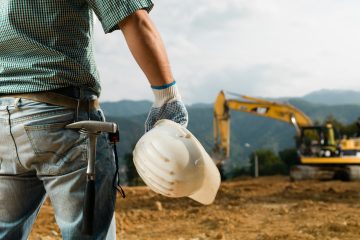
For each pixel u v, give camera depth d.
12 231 2.29
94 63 2.17
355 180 23.14
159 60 1.97
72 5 2.04
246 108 25.41
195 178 2.01
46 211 10.24
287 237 7.26
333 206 11.66
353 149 23.67
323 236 7.39
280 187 20.25
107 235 2.14
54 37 2.04
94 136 2.02
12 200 2.24
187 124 2.11
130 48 1.98
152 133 2.04
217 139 23.20
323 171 23.28
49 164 2.07
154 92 2.04
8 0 2.02
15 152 2.09
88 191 2.01
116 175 2.15
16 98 2.05
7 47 2.06
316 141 24.03
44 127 2.03
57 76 2.03
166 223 9.39
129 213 10.59
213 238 7.40
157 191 2.05
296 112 25.31
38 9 2.02
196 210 11.10
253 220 9.48
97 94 2.17
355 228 7.86
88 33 2.12
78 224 2.09
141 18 1.95
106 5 1.96
